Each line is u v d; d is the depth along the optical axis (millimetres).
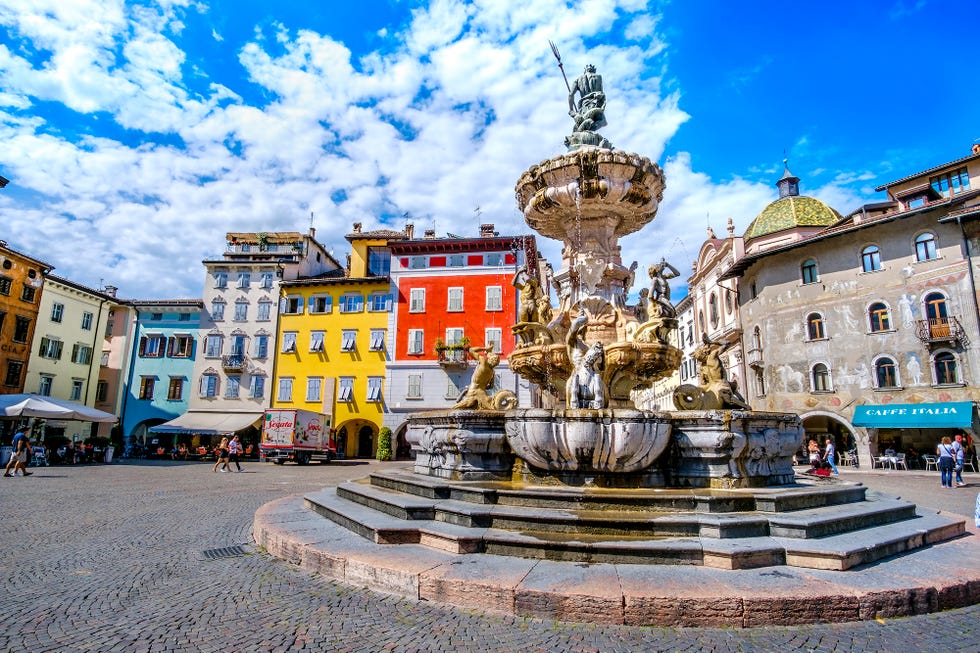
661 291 10875
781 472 8781
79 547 7820
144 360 46344
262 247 48469
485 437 8664
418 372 40969
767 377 34406
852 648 4250
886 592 4883
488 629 4602
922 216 29016
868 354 30125
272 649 4238
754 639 4402
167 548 7750
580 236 12594
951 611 5043
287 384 43719
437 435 9125
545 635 4477
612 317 11703
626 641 4359
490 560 5879
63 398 42000
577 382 9000
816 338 32281
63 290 42094
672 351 10547
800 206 38938
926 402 27875
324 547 6551
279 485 18547
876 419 28875
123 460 35719
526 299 11727
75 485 17609
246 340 44969
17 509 11656
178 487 17375
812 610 4742
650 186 11953
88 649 4211
